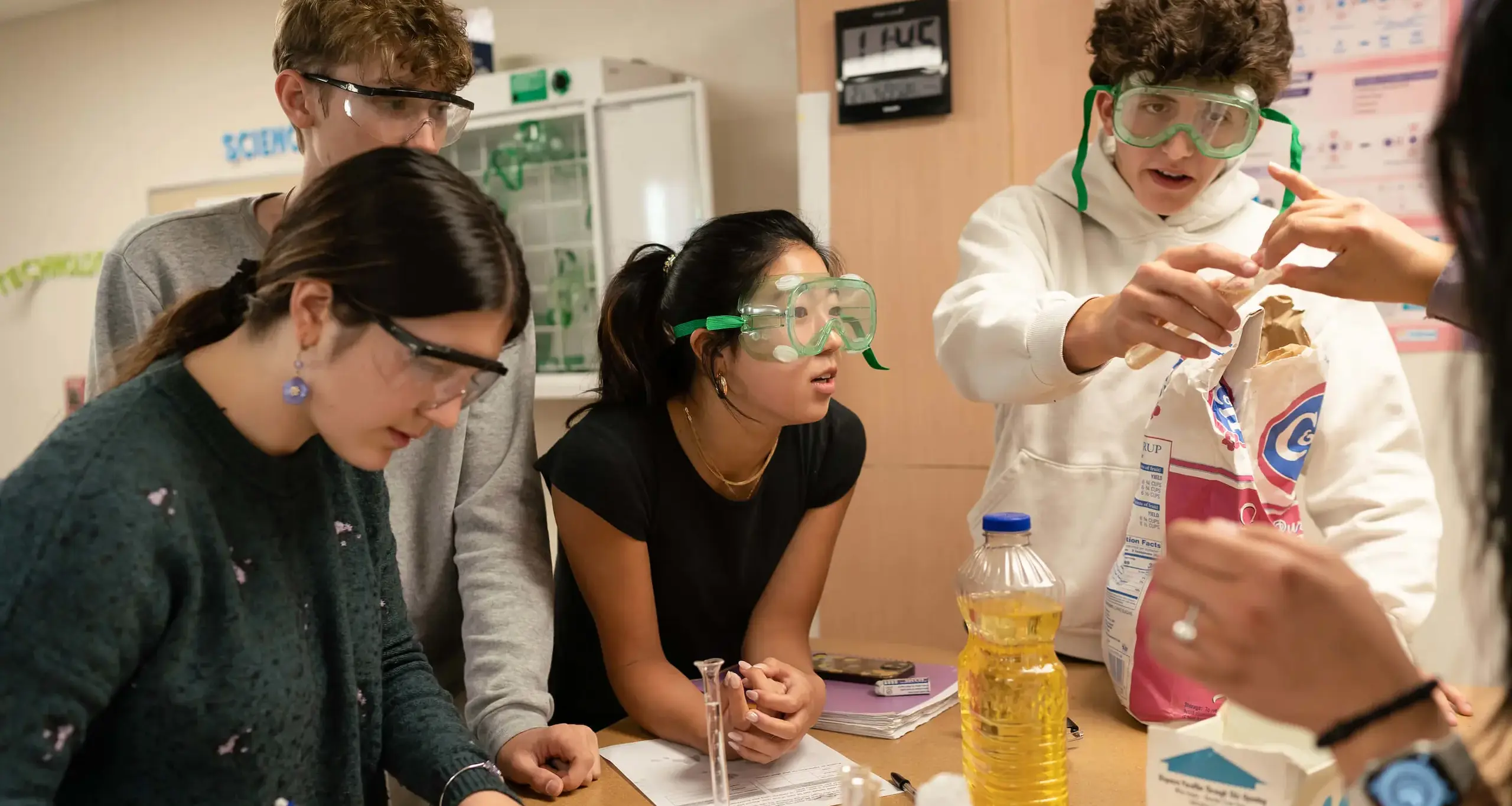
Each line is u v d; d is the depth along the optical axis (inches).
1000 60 100.2
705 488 59.6
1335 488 55.1
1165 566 30.4
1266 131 97.0
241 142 162.9
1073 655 62.6
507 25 145.6
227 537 36.4
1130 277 63.2
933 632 107.8
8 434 189.3
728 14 131.3
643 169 123.7
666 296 58.2
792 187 129.4
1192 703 48.9
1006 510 64.5
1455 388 22.0
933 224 104.2
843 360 109.3
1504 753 24.4
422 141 55.0
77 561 31.7
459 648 65.3
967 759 44.9
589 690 65.6
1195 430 49.1
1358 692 27.0
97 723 34.5
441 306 34.6
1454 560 90.6
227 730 35.7
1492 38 20.0
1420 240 44.5
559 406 142.3
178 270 57.5
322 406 36.0
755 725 50.6
